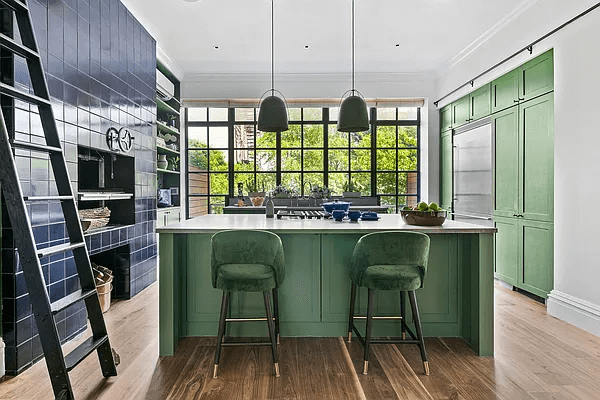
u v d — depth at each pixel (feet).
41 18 8.46
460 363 8.32
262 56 18.60
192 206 22.57
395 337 9.70
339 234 9.66
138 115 13.99
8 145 6.15
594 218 10.11
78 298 6.91
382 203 22.66
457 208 19.03
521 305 12.72
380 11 13.88
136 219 13.73
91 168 12.32
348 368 8.08
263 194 20.79
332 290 9.69
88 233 10.55
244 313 9.73
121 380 7.57
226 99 21.38
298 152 22.58
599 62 9.89
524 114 13.60
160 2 13.10
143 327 10.60
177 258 9.29
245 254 7.82
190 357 8.63
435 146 21.34
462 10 13.78
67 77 9.48
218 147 22.57
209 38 16.31
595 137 10.04
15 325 7.79
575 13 10.82
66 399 6.28
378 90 21.44
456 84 18.98
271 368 8.09
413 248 7.69
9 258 7.75
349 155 22.59
